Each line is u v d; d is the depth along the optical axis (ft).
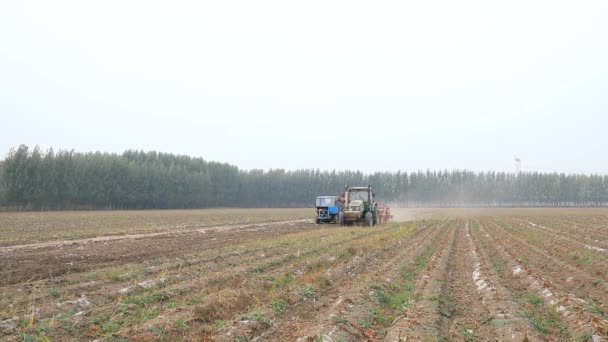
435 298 33.30
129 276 40.91
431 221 140.67
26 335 23.50
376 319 29.60
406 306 31.86
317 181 398.01
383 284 38.09
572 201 422.00
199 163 348.38
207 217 166.71
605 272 43.93
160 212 221.05
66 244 69.51
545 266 50.26
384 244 67.82
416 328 26.13
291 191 385.91
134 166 279.08
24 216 155.22
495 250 64.23
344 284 40.37
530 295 35.94
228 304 30.68
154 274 43.01
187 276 41.93
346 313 29.09
